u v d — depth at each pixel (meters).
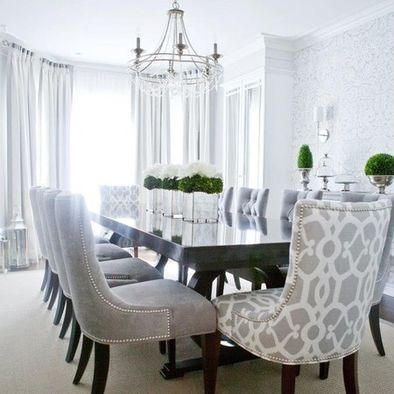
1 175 4.68
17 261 4.46
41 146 5.23
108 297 1.56
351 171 4.12
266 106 4.82
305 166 4.29
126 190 4.39
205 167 2.54
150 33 4.52
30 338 2.53
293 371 1.51
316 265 1.41
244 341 1.61
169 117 6.15
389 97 3.72
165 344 2.35
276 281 2.29
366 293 1.57
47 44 4.93
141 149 6.04
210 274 1.96
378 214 1.50
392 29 3.68
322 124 4.48
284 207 3.12
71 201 1.52
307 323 1.46
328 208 1.38
